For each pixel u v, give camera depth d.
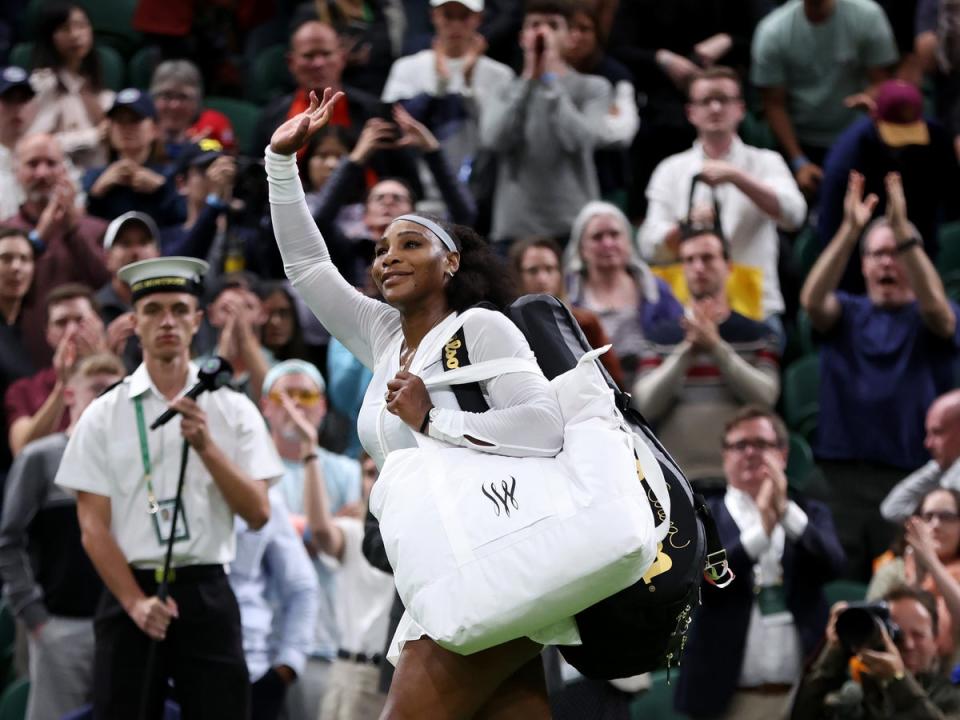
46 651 20.41
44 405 23.30
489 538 12.48
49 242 26.45
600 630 13.02
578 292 25.08
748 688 20.19
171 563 18.17
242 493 18.19
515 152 28.19
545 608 12.38
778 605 20.36
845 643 18.28
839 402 25.94
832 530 20.94
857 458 25.70
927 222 29.33
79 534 20.53
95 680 18.30
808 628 20.28
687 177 28.59
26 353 25.70
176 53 34.69
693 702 20.17
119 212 28.23
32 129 30.98
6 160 30.39
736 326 24.30
